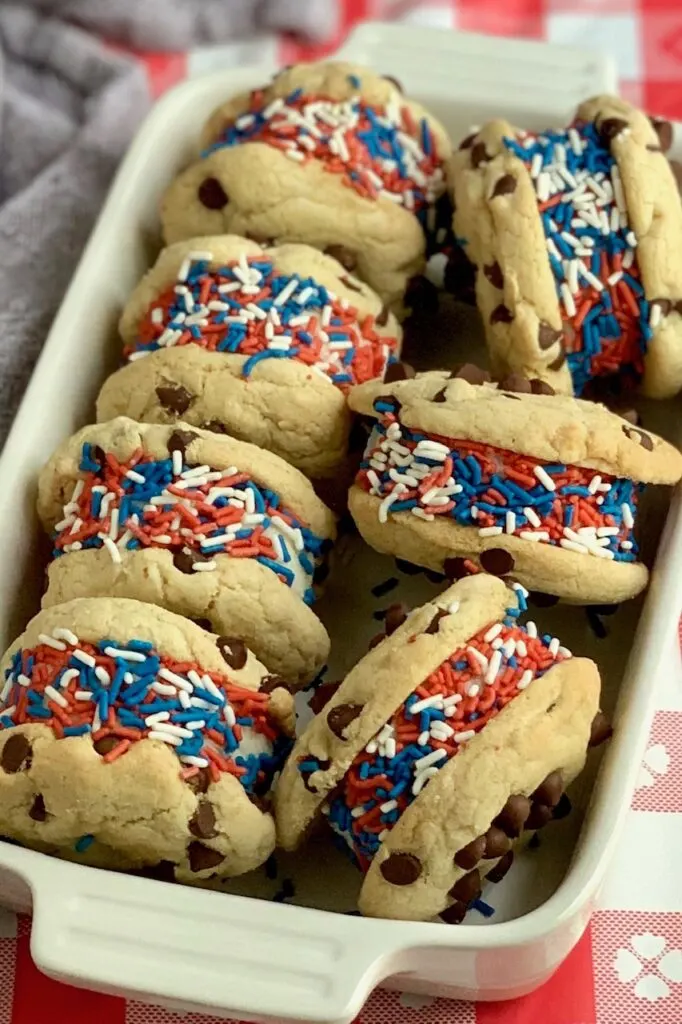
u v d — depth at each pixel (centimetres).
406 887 52
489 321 61
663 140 63
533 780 53
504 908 56
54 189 68
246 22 76
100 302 63
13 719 54
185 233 64
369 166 63
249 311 59
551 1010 56
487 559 56
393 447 57
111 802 52
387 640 54
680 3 76
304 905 56
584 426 56
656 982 56
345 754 53
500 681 53
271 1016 50
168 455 57
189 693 53
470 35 69
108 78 73
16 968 56
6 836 54
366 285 63
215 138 66
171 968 51
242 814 53
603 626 60
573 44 76
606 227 60
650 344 60
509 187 60
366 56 69
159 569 55
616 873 58
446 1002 56
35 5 75
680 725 60
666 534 58
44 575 60
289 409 58
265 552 56
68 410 62
